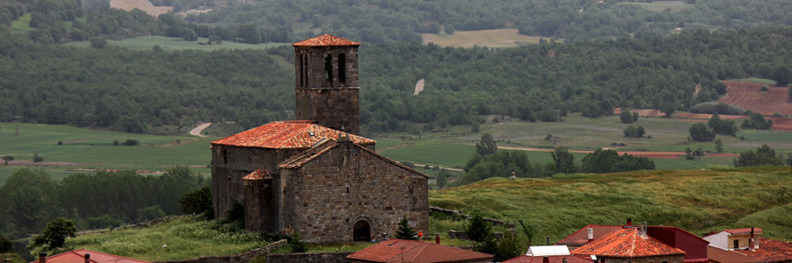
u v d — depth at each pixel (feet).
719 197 627.46
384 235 432.66
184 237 440.45
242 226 448.65
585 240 373.20
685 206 602.44
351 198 428.15
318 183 423.64
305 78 497.05
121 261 332.80
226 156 473.26
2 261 394.52
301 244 408.46
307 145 438.81
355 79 498.69
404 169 435.94
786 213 596.70
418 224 437.99
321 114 493.77
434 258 341.21
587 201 588.91
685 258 346.33
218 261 391.04
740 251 395.34
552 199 585.22
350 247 414.21
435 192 602.85
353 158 428.56
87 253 331.57
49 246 436.35
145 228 489.26
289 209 425.28
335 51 494.59
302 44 495.41
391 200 433.89
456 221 486.79
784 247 404.77
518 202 568.00
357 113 499.51
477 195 576.20
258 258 399.44
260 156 448.65
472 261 346.54
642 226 352.08
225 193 475.72
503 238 407.85
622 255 328.08
